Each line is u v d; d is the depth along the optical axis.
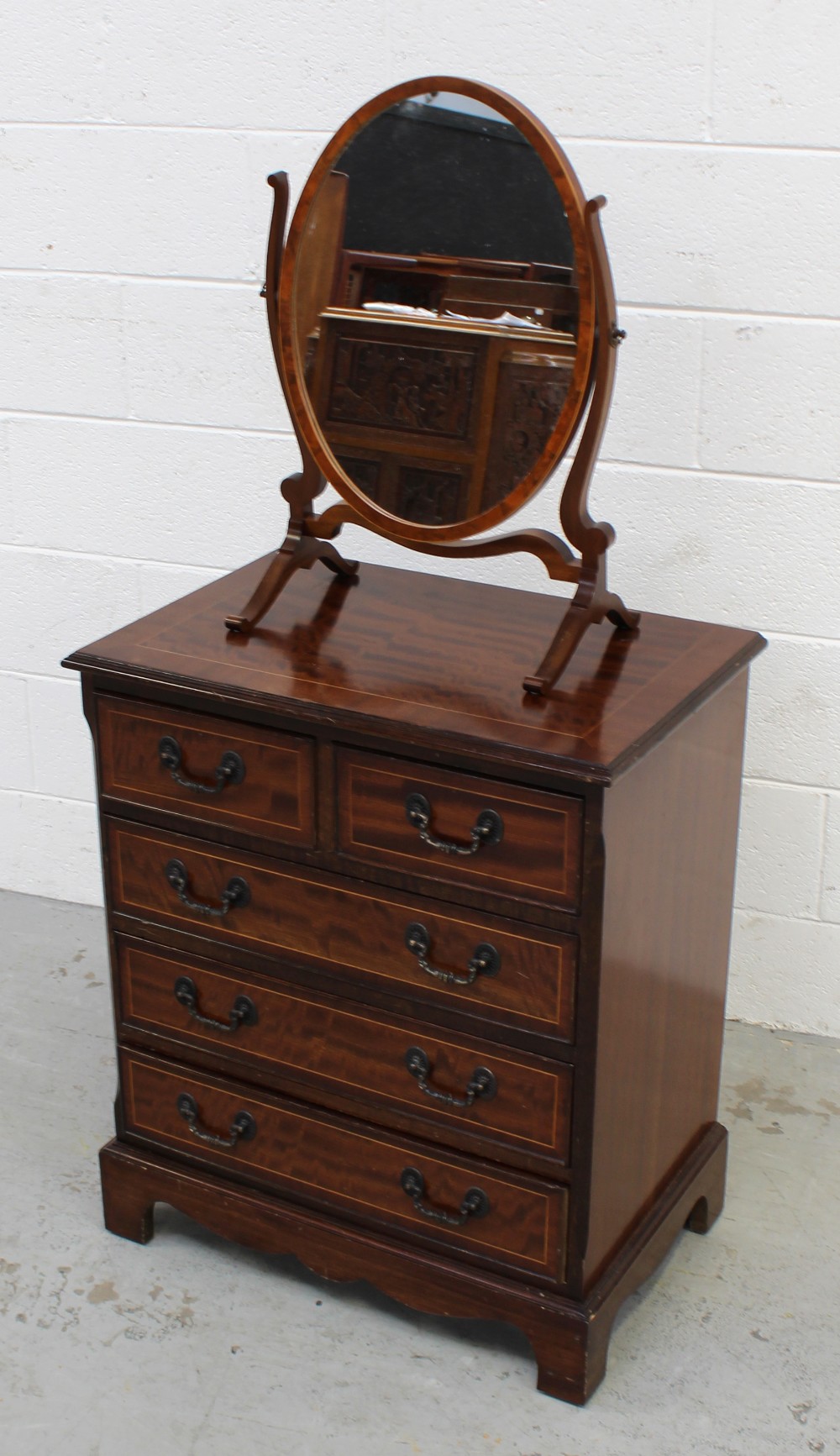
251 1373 1.81
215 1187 1.94
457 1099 1.72
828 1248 2.00
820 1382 1.79
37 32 2.25
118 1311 1.90
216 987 1.87
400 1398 1.78
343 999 1.77
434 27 2.08
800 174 1.99
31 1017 2.47
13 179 2.35
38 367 2.45
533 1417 1.75
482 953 1.65
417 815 1.63
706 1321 1.89
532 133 1.58
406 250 1.69
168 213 2.29
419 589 2.01
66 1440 1.71
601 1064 1.64
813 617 2.19
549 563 1.75
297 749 1.68
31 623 2.64
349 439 1.79
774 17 1.93
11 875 2.81
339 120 2.18
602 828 1.53
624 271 2.10
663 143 2.03
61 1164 2.15
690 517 2.20
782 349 2.07
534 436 1.68
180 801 1.79
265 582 1.87
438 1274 1.80
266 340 2.31
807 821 2.30
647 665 1.78
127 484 2.49
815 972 2.39
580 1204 1.69
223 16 2.16
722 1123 2.23
